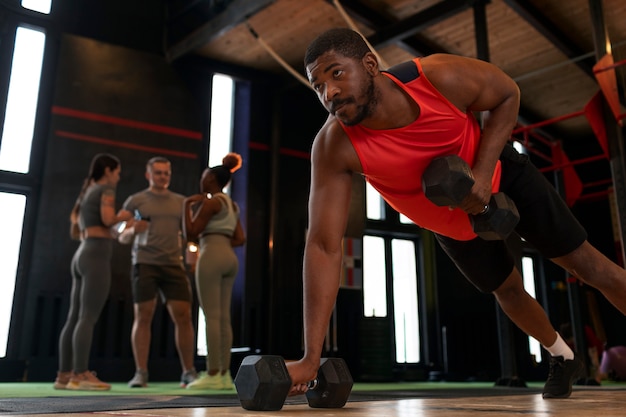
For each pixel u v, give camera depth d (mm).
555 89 6887
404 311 7031
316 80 1059
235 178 6465
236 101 6754
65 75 5629
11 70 5527
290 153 6695
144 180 5742
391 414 904
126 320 5195
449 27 5730
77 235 3303
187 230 2844
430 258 7270
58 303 5066
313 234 1220
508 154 1304
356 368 6145
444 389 3410
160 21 6352
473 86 1169
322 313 1163
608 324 7711
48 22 5750
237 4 5402
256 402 1005
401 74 1112
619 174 3734
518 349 7258
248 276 6082
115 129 5730
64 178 5363
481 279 1490
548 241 1353
